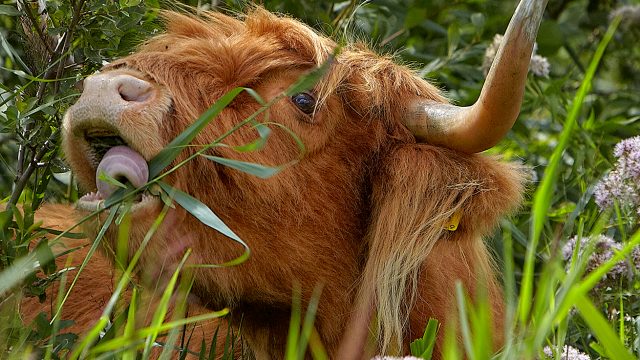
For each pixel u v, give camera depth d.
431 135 5.18
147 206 4.41
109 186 4.39
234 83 4.89
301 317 5.11
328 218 5.08
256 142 4.20
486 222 5.12
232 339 5.28
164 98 4.59
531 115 8.15
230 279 4.84
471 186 5.06
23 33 5.87
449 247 5.31
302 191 4.99
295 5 7.47
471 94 7.66
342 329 5.20
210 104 4.78
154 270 4.61
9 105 5.50
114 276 5.45
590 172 7.19
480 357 3.45
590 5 9.77
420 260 5.04
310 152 5.03
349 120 5.21
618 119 8.45
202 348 4.86
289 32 5.21
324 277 5.08
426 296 5.31
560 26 9.02
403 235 5.07
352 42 5.77
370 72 5.29
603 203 5.63
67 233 4.86
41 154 5.47
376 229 5.13
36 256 4.66
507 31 4.42
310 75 4.30
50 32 5.43
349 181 5.17
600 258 5.21
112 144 4.49
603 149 7.50
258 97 4.19
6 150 7.36
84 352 3.98
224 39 5.11
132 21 5.46
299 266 4.99
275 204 4.88
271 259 4.92
